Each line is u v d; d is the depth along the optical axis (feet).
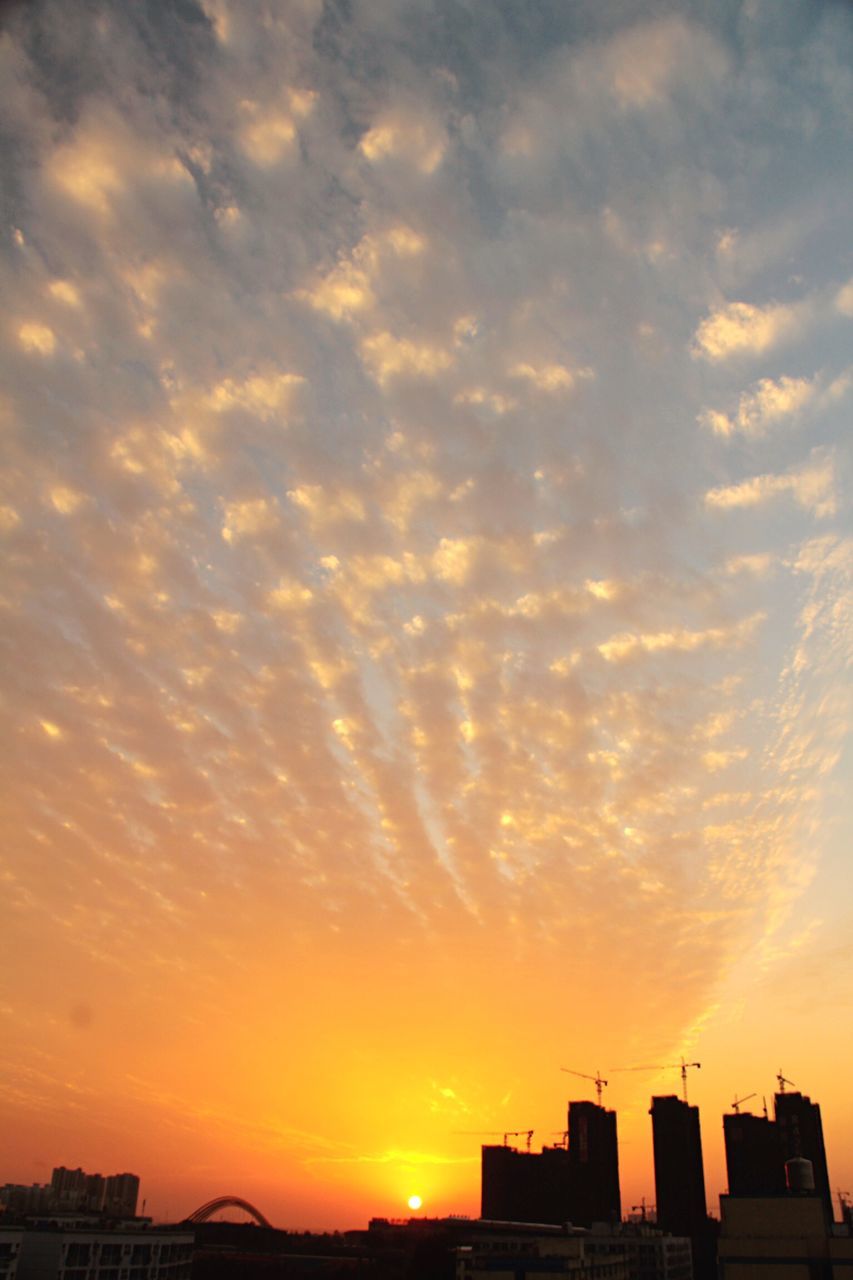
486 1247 465.06
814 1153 619.26
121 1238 384.88
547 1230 527.40
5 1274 342.03
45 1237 352.08
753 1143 633.61
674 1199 623.36
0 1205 481.05
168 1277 415.44
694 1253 603.26
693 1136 643.86
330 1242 577.84
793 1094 642.63
